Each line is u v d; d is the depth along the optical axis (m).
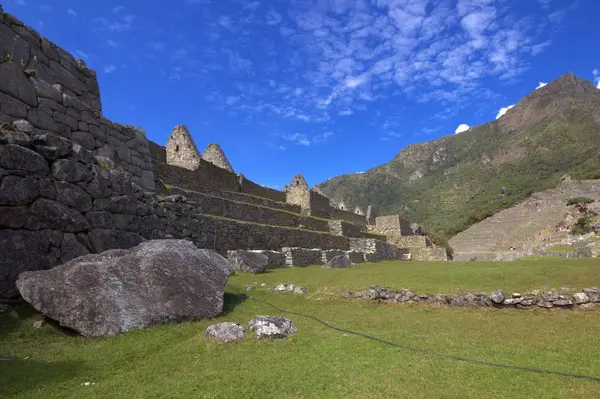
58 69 9.55
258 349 5.79
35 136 7.29
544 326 7.48
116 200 8.95
